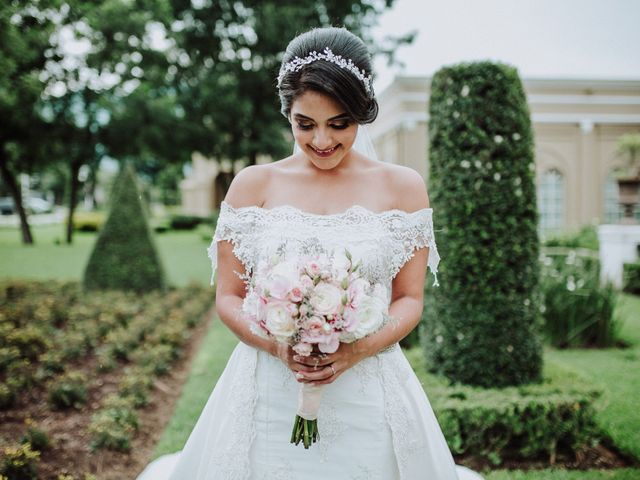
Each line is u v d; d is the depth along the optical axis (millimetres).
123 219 9461
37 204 49031
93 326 6559
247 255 1934
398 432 1888
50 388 4500
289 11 18562
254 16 19422
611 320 6504
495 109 3883
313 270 1581
